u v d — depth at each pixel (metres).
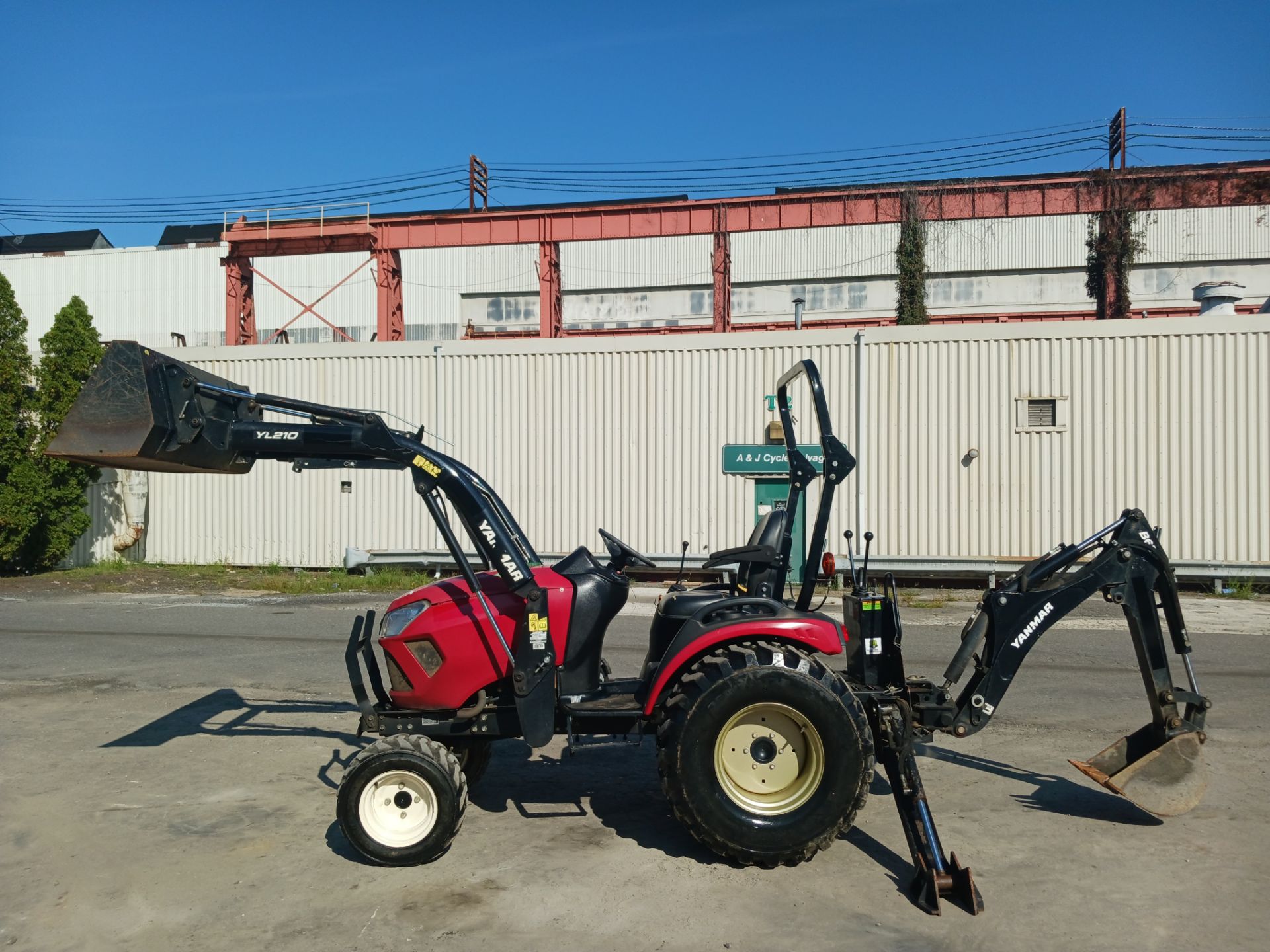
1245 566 14.66
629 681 4.91
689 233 23.05
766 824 4.07
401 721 4.60
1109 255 23.81
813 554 4.68
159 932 3.61
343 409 4.79
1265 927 3.58
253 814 4.91
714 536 16.45
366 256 40.09
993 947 3.45
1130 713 7.00
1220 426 15.04
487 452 17.23
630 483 16.77
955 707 4.71
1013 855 4.32
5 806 5.02
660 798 5.16
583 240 23.25
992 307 33.53
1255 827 4.66
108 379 4.48
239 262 23.83
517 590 4.39
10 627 11.20
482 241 23.39
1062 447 15.51
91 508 18.12
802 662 4.21
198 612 12.48
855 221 22.55
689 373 16.58
